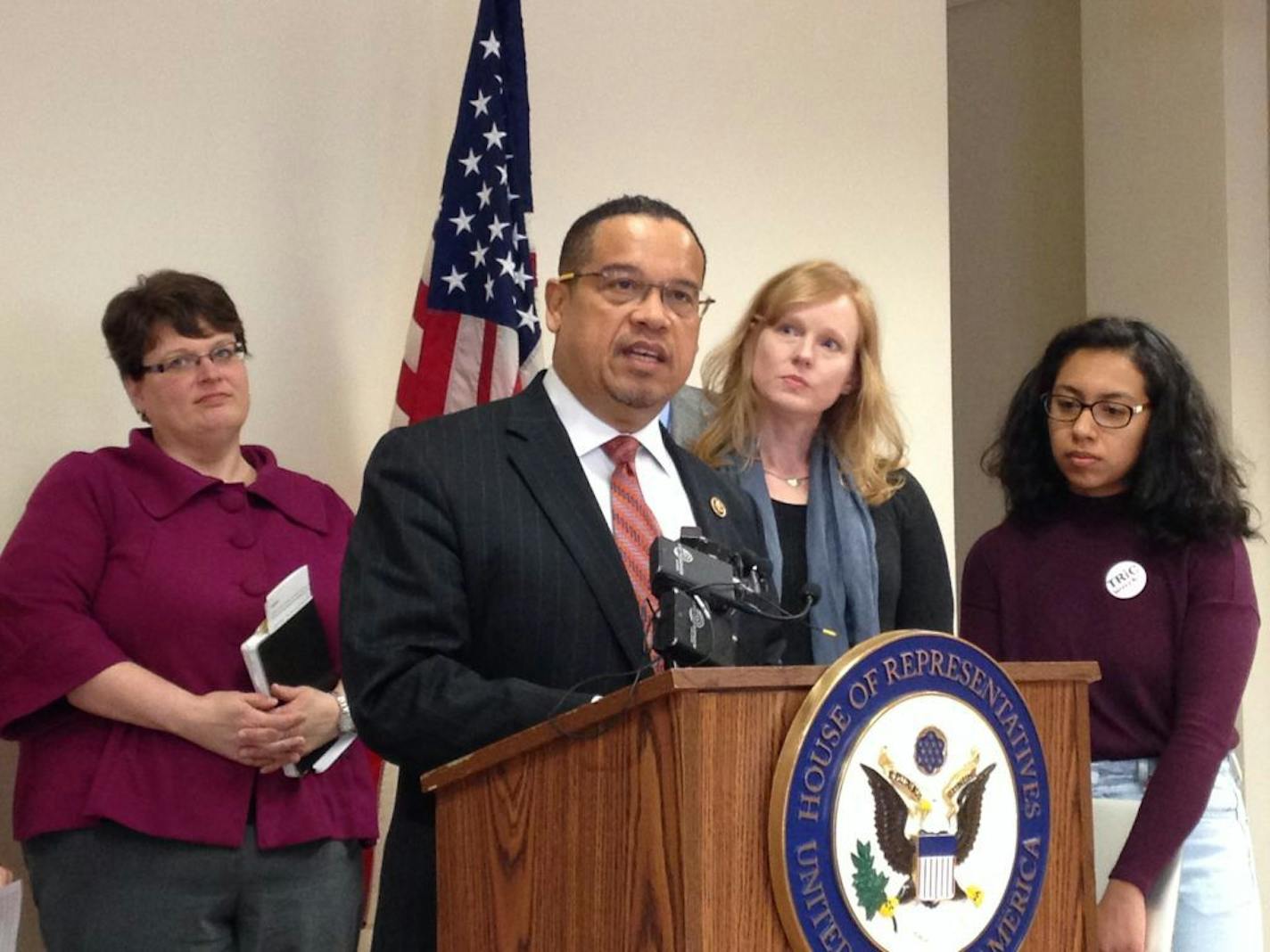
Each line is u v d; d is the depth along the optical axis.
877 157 4.66
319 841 2.68
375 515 1.91
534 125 3.97
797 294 2.76
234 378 2.80
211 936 2.59
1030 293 5.87
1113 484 2.88
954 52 6.12
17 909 2.17
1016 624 2.92
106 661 2.55
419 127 3.82
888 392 2.89
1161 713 2.75
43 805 2.57
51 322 3.13
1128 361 2.82
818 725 1.39
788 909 1.36
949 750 1.48
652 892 1.38
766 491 2.77
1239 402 5.08
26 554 2.61
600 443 2.07
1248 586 2.78
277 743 2.55
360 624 1.83
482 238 3.47
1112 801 2.69
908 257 4.70
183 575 2.65
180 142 3.36
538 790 1.53
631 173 4.16
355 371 3.66
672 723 1.36
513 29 3.60
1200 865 2.74
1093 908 1.64
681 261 2.05
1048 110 5.86
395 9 3.78
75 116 3.19
